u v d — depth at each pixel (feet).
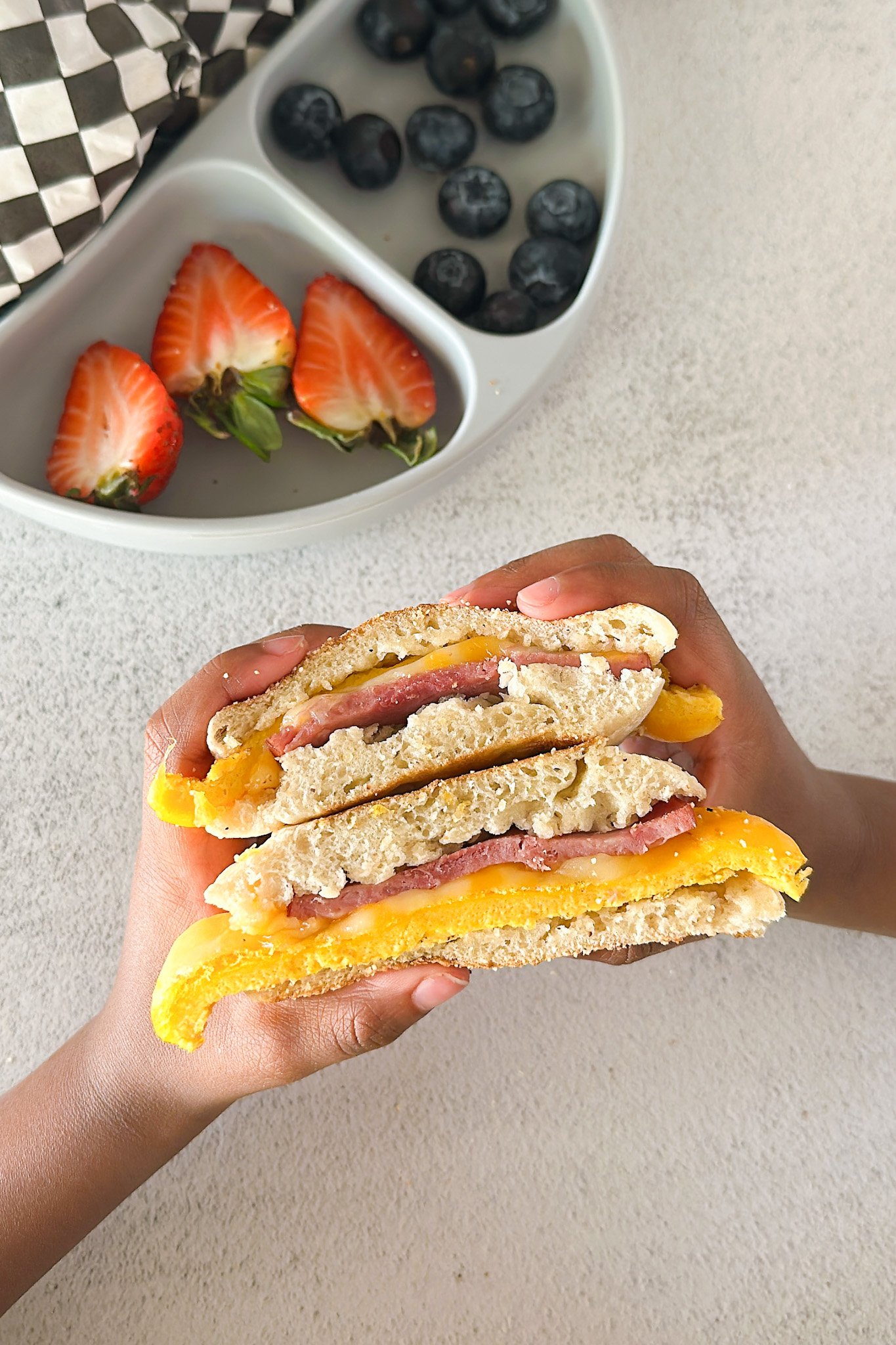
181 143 1.03
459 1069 1.05
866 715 1.09
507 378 1.03
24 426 1.05
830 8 1.12
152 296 1.07
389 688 0.77
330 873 0.74
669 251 1.11
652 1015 1.06
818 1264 1.03
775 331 1.12
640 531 1.10
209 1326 1.01
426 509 1.09
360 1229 1.03
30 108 0.92
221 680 0.79
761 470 1.11
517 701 0.76
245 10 1.02
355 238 1.07
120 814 1.06
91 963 1.05
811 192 1.12
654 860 0.75
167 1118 0.89
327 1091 1.04
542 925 0.76
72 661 1.07
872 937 1.07
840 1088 1.05
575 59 1.09
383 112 1.10
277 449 1.06
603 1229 1.03
